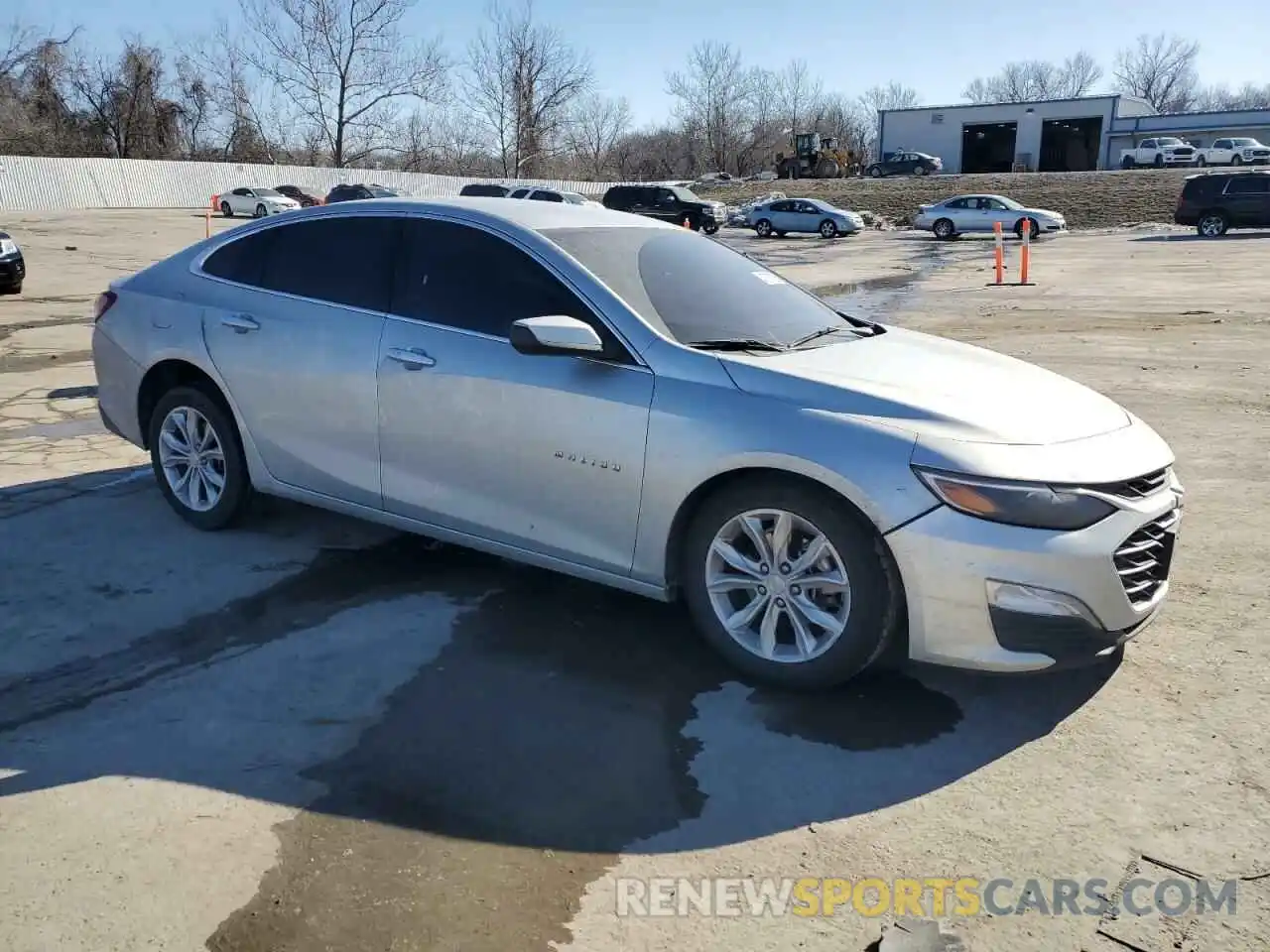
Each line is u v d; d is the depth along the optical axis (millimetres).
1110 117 63219
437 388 4160
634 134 88312
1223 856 2729
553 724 3387
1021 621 3225
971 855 2746
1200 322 12812
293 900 2549
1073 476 3266
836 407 3480
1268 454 6531
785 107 87938
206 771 3098
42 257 23516
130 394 5293
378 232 4543
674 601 3943
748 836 2824
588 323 3900
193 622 4121
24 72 58094
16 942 2396
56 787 2998
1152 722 3389
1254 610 4234
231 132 62438
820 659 3482
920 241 34531
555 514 3959
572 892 2596
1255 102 114375
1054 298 16219
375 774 3088
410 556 4840
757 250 31156
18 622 4094
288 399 4645
